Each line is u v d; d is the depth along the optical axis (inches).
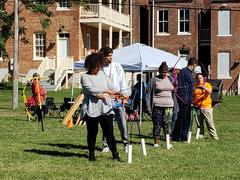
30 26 2116.1
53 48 2094.0
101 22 2031.3
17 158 511.8
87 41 2140.7
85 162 491.5
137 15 2322.8
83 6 1818.4
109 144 500.7
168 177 430.9
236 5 2241.6
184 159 521.0
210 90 697.6
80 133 745.0
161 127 674.2
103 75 490.6
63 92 1734.7
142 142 544.7
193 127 849.5
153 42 2336.4
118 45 2256.4
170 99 614.9
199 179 425.7
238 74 2242.9
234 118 1145.4
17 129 785.6
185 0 2308.1
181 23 2325.3
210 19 2288.4
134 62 894.4
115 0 2297.0
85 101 490.0
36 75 914.7
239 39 2242.9
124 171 451.2
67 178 420.2
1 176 426.6
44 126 839.7
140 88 912.3
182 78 680.4
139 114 930.1
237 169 472.4
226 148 608.4
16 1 1286.9
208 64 2324.1
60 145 608.7
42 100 910.4
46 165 475.2
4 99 1508.4
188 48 2314.2
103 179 418.6
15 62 1248.8
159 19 2340.1
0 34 1776.6
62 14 2080.5
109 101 487.8
